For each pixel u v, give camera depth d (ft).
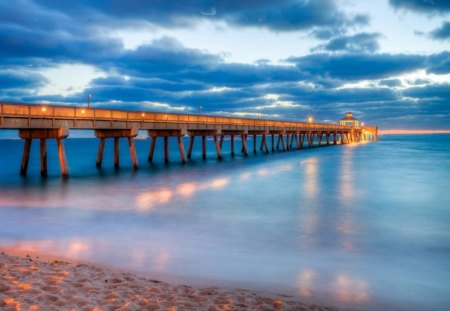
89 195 65.51
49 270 24.72
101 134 109.81
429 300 24.61
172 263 30.83
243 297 22.43
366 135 474.08
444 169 114.83
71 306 18.63
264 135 203.00
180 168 114.83
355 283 27.22
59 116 80.23
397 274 29.25
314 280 27.63
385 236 40.34
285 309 20.98
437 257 33.58
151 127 109.91
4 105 68.03
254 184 81.10
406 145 320.91
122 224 44.73
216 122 144.05
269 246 36.35
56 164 128.67
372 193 69.56
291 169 113.91
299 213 51.96
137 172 102.17
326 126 303.68
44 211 52.01
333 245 36.86
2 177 86.53
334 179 90.22
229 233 41.01
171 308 19.70
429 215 50.93
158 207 55.57
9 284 20.97
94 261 31.07
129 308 19.12
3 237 38.47
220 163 134.21
